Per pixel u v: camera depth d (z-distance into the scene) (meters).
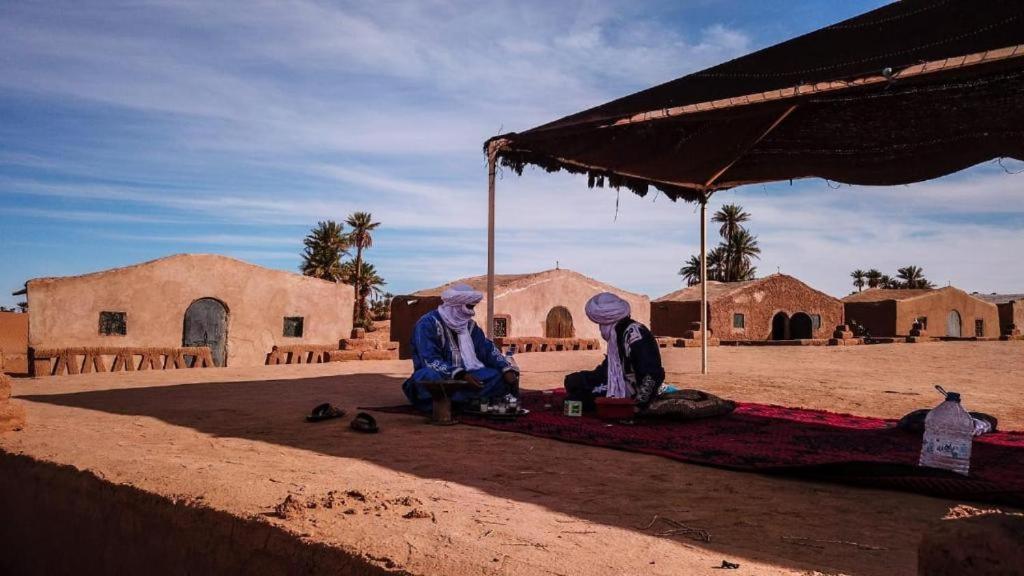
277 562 3.58
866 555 3.49
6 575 5.65
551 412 8.76
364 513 3.94
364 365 17.05
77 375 13.84
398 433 7.08
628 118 9.29
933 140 9.43
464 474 5.20
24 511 5.50
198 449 6.00
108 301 21.23
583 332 32.25
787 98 7.95
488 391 8.47
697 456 5.93
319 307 25.83
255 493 4.36
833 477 5.06
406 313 29.56
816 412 9.02
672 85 8.82
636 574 3.04
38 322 20.06
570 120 9.96
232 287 23.83
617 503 4.43
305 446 6.27
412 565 3.15
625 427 7.59
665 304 44.34
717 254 73.94
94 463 5.23
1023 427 8.20
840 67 7.34
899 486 4.82
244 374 14.20
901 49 6.93
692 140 10.15
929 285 96.38
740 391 11.81
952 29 6.59
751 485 5.02
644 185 12.66
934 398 11.05
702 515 4.18
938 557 2.03
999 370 17.12
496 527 3.74
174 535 4.20
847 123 9.62
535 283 30.58
